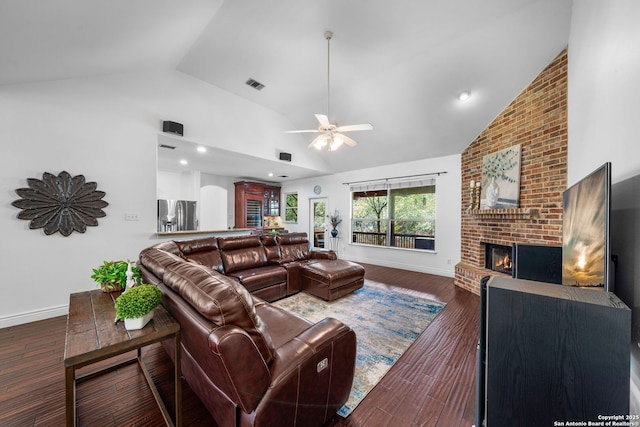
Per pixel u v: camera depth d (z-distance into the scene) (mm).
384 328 2551
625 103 1182
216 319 1010
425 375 1818
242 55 3059
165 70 3342
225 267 3348
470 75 3076
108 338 1135
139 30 2195
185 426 1362
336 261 3934
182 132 3398
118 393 1596
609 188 929
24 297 2494
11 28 1646
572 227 1360
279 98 4219
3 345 2107
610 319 750
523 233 3094
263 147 4645
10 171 2408
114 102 2961
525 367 863
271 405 1044
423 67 3154
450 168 4668
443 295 3570
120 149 3000
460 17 2424
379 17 2418
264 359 1091
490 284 952
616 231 1185
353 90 3881
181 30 2449
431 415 1460
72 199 2703
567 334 802
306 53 2990
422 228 5191
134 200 3100
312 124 4953
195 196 6328
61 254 2664
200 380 1313
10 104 2398
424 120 3979
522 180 3117
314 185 7234
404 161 5270
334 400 1366
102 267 1800
